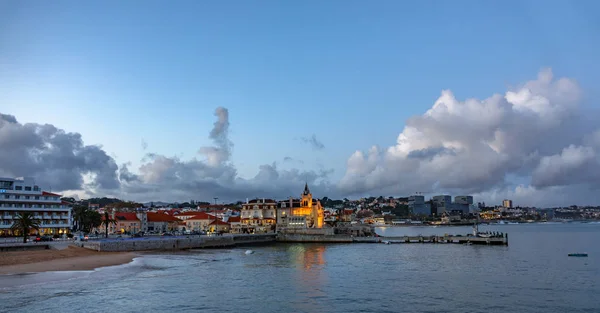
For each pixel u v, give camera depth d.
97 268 102.88
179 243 164.50
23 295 72.88
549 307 70.50
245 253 153.12
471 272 106.25
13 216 165.62
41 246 124.31
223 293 78.56
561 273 105.38
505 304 72.06
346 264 121.44
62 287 79.88
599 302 73.81
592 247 191.00
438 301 73.81
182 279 92.06
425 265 119.75
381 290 82.56
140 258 128.12
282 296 76.62
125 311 64.75
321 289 83.25
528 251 165.62
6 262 104.50
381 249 174.00
